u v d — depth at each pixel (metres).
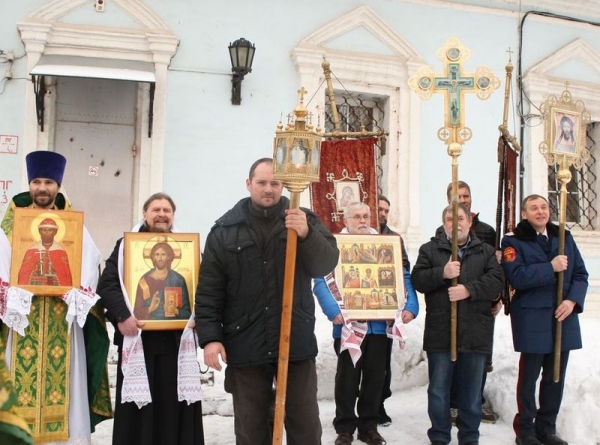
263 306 3.46
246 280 3.48
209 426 5.08
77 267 3.90
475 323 4.54
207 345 3.42
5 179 6.96
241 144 7.59
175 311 3.90
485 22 8.56
